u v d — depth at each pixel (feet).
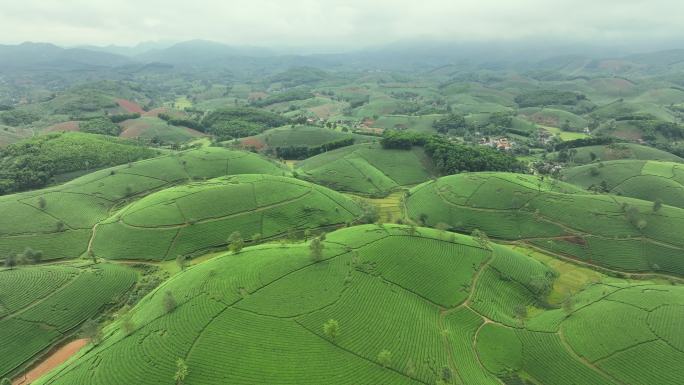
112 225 458.09
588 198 504.43
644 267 404.16
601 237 442.50
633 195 613.11
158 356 240.73
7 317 306.55
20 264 377.09
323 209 526.98
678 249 413.59
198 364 233.96
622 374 252.42
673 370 248.73
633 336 275.59
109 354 247.50
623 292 329.93
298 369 232.73
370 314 287.69
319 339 256.73
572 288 378.12
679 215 452.35
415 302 315.17
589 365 262.47
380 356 240.12
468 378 246.06
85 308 335.06
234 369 230.48
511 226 488.85
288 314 276.41
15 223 443.32
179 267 402.31
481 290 347.36
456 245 400.26
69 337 309.01
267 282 308.81
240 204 503.20
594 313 305.94
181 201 490.90
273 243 417.28
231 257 353.10
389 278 335.26
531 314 333.42
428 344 269.64
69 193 530.68
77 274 363.15
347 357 245.04
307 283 311.68
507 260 392.68
